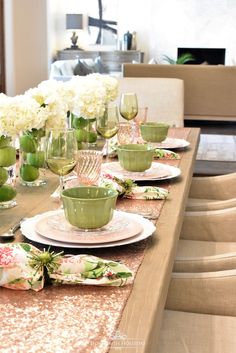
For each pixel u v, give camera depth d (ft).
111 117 7.41
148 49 35.09
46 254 3.33
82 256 3.45
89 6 35.22
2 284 3.28
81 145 7.69
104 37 35.42
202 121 23.43
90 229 4.12
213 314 5.11
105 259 3.81
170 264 3.98
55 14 34.99
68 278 3.32
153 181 6.19
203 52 34.22
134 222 4.43
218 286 5.05
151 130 8.27
